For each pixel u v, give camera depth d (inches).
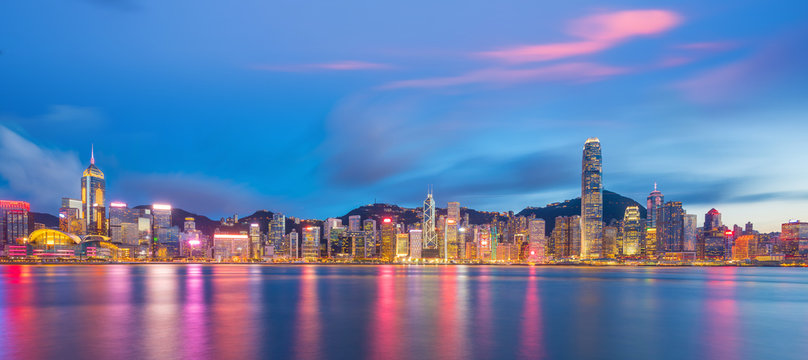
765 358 1903.3
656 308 3590.1
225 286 5866.1
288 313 3102.9
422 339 2203.5
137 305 3587.6
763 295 5073.8
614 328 2581.2
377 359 1830.7
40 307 3474.4
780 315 3206.2
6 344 2070.6
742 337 2343.8
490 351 1974.7
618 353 1962.4
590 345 2116.1
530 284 6786.4
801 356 1939.0
